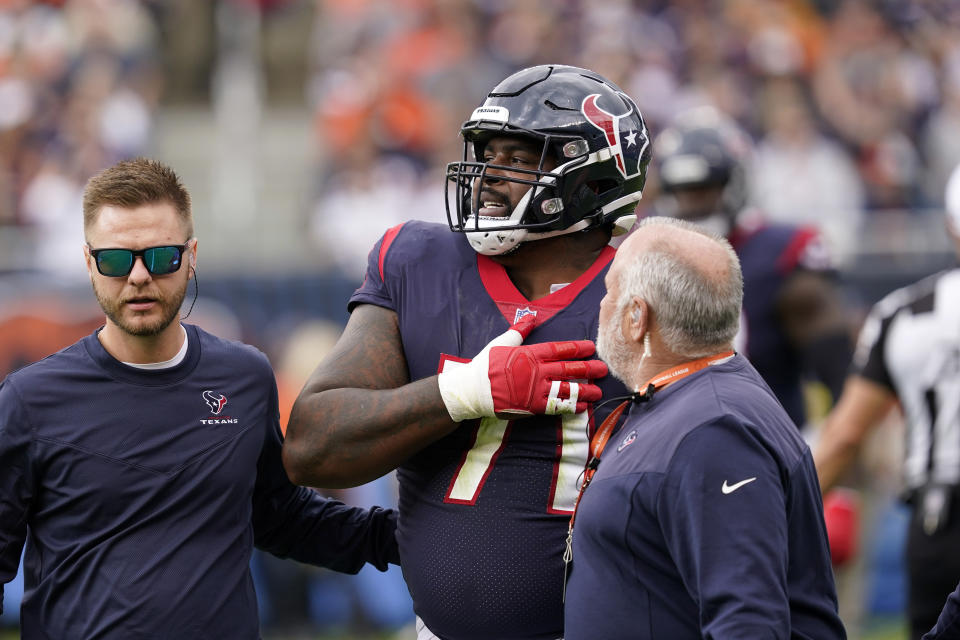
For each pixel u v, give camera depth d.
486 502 10.37
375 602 24.78
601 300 10.55
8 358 25.97
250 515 10.86
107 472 10.21
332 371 10.68
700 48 39.44
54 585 10.23
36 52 38.41
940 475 15.17
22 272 29.12
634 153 10.83
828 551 9.49
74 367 10.38
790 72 39.06
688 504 8.76
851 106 38.69
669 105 38.22
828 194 36.66
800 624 9.09
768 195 36.41
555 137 10.38
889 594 25.34
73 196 35.84
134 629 10.07
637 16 40.31
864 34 40.66
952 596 9.77
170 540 10.27
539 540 10.27
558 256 10.84
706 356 9.59
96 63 38.59
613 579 9.17
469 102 38.38
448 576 10.45
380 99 37.53
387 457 10.17
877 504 24.59
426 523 10.64
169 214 10.21
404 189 36.12
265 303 27.11
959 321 15.25
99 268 10.02
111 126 38.03
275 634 24.69
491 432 10.41
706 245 9.60
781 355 18.33
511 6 40.81
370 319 11.04
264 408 10.90
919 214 31.08
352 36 41.03
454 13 40.53
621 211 10.97
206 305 26.88
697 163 18.16
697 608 8.94
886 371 15.99
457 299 10.82
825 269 18.17
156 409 10.40
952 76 40.91
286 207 40.91
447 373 10.09
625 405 10.32
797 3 41.12
